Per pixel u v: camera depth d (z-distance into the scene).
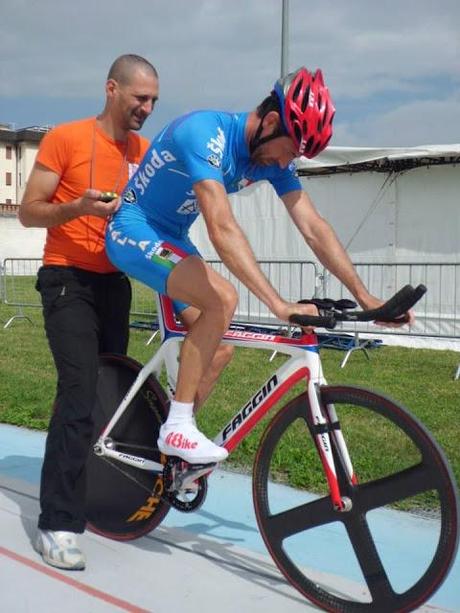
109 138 3.13
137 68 3.04
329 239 2.91
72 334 3.03
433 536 3.46
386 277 9.38
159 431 3.05
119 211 2.88
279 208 9.98
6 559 3.04
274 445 2.81
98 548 3.19
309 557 3.24
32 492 3.93
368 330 9.16
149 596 2.75
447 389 6.72
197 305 2.70
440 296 9.03
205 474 2.86
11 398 6.18
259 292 2.46
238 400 6.12
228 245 2.49
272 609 2.67
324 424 2.60
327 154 9.02
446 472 2.37
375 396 2.52
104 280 3.17
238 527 3.58
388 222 9.30
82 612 2.62
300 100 2.47
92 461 3.34
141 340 9.85
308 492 3.97
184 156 2.58
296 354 2.67
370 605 2.57
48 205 2.97
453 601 2.85
